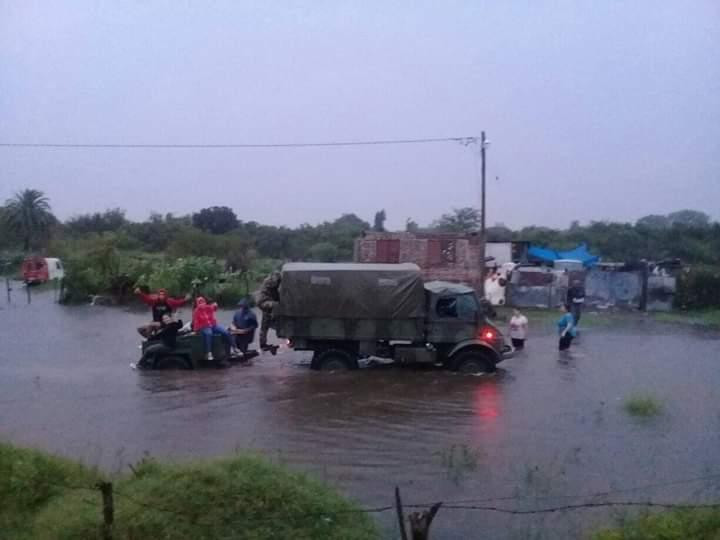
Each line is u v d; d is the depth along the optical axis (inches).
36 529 323.3
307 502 327.0
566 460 543.2
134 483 343.9
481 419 669.3
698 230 2824.8
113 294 1843.0
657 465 534.6
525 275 1696.6
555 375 895.7
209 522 309.6
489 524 413.1
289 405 710.5
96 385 795.4
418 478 497.0
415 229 2571.4
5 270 2785.4
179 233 2437.3
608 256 2716.5
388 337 878.4
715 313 1644.9
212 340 894.4
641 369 954.1
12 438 582.2
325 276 878.4
